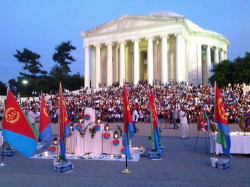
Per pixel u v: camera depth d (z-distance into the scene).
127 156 11.76
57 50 110.81
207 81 78.56
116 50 75.69
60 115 12.22
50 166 12.61
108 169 11.94
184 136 22.16
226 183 9.65
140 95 48.38
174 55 70.12
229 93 44.97
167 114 36.09
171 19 64.38
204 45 79.50
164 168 12.05
